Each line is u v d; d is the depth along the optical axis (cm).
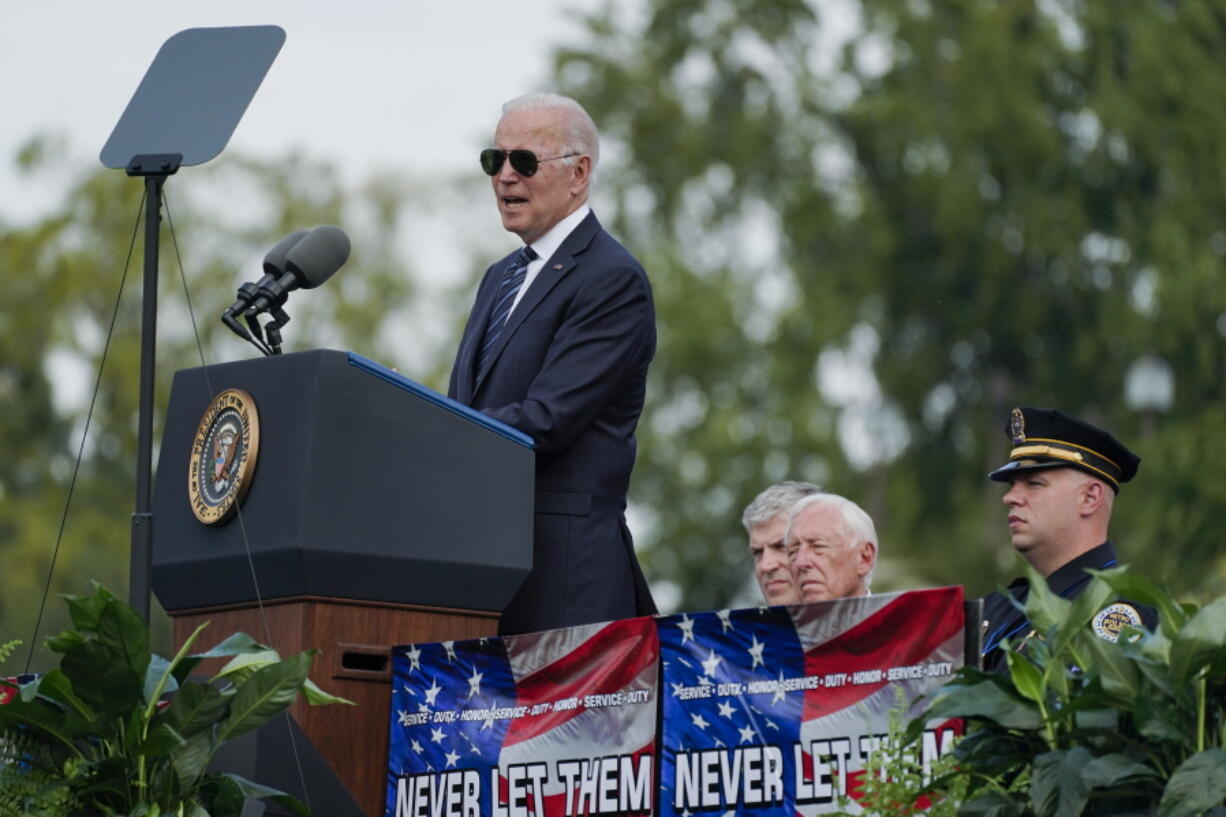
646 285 1352
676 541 7044
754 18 7350
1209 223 6812
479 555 1202
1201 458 6031
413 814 1162
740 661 1077
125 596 6397
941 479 6812
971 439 6869
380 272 7169
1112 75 6950
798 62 7344
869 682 1043
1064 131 7038
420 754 1163
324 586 1156
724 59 7350
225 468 1181
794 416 6931
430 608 1198
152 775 1039
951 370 6994
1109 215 6956
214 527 1188
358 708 1172
